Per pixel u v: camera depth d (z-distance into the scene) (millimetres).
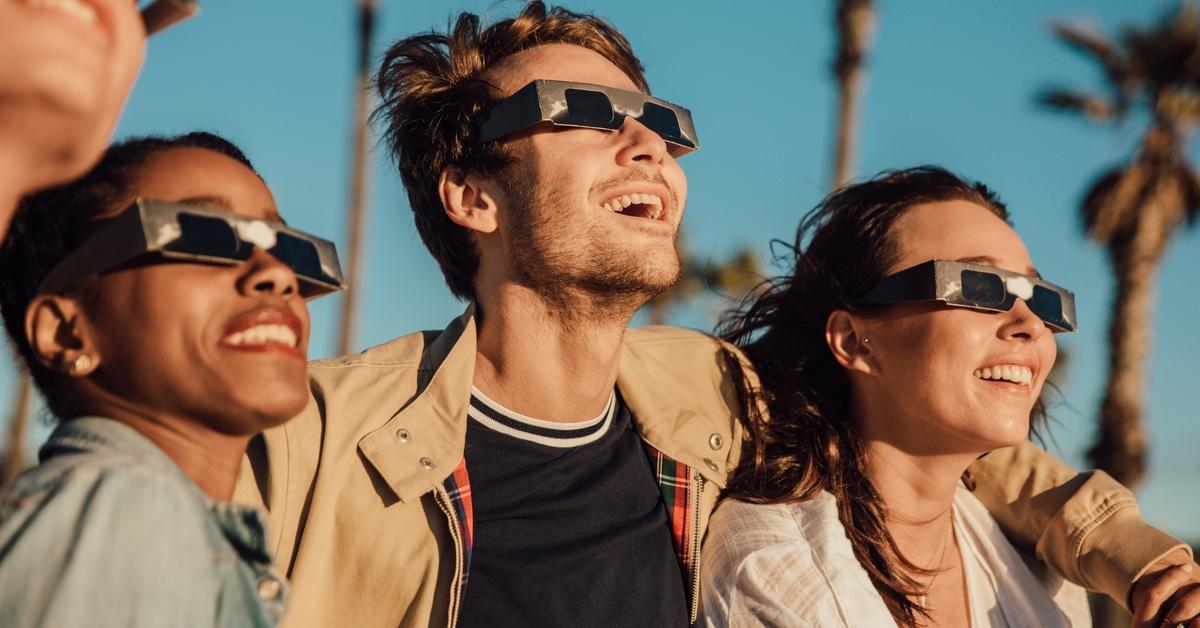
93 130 1433
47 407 1904
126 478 1479
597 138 2867
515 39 3094
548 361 2799
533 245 2793
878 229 3201
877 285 3100
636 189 2820
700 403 3168
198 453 1786
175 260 1748
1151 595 2879
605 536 2719
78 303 1751
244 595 1636
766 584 2832
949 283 2943
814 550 2904
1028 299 2996
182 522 1504
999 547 3217
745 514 2990
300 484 2484
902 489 3117
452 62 3105
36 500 1452
